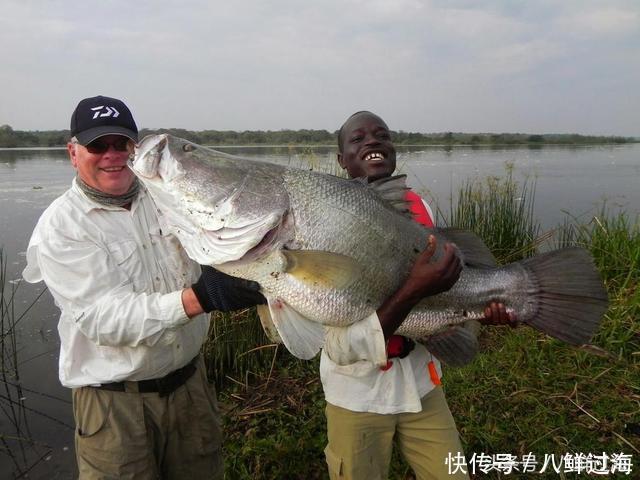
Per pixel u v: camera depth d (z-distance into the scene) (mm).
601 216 7359
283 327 2223
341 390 2611
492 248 6566
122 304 2209
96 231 2342
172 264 2510
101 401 2459
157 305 2189
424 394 2660
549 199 11648
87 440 2480
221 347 4859
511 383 4133
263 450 3584
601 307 2469
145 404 2502
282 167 2299
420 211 2865
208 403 2768
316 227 2244
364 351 2273
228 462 3531
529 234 6992
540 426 3648
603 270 5809
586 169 19172
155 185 2205
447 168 18672
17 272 7332
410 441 2695
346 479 2637
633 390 3961
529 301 2615
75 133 2328
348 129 3018
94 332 2229
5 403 4633
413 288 2193
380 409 2570
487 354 4633
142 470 2508
